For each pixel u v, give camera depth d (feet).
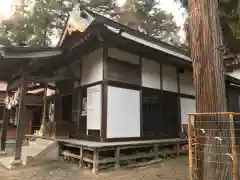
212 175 10.28
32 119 50.98
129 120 26.09
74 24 24.29
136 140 26.45
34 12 47.65
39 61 25.23
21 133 23.48
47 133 30.91
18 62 24.77
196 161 10.99
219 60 11.32
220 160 10.21
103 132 23.58
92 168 21.12
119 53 26.50
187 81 35.68
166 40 60.75
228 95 40.16
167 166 22.74
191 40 12.34
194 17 12.17
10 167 21.65
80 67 29.07
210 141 10.57
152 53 27.78
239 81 37.19
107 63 25.04
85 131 26.63
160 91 30.68
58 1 49.65
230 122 9.48
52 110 35.58
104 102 24.06
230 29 27.84
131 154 24.30
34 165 22.93
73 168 21.70
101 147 20.54
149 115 28.73
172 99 32.48
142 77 28.63
